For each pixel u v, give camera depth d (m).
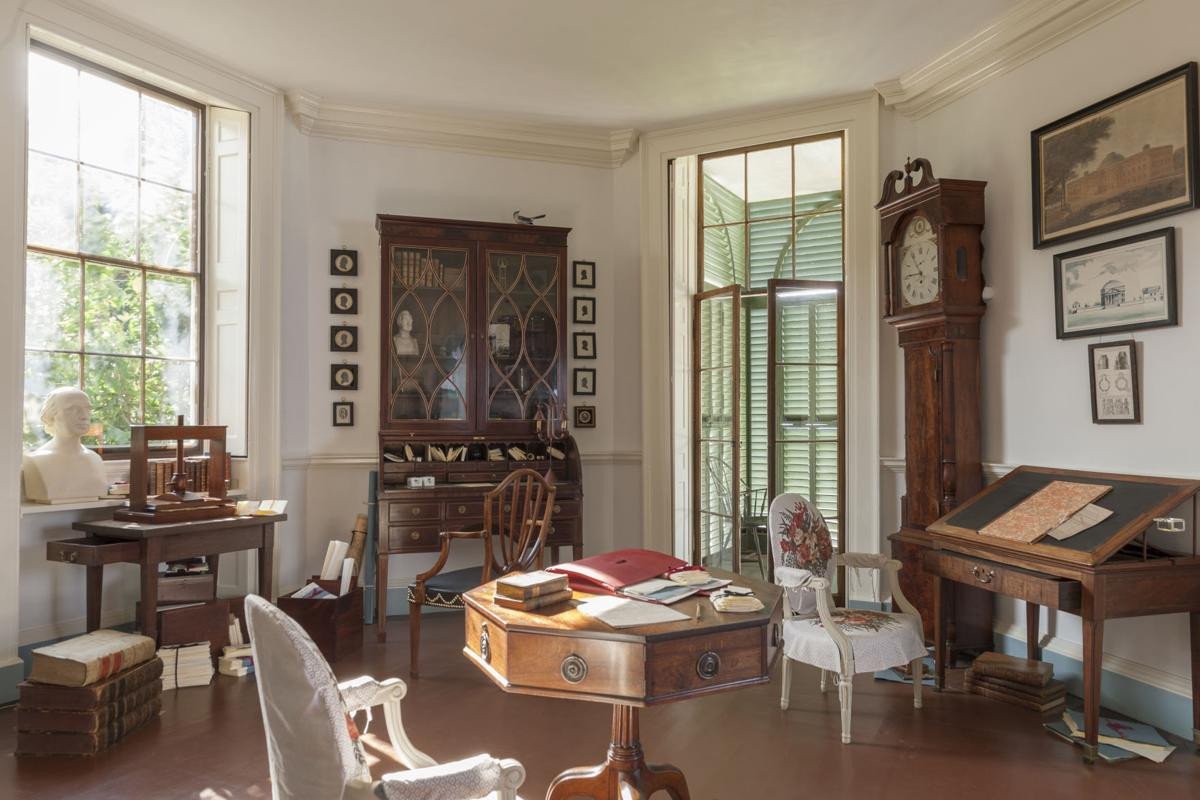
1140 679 3.37
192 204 4.75
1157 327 3.29
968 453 4.15
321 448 5.07
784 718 3.40
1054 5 3.71
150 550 3.59
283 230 4.95
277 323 4.85
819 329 5.06
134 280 4.43
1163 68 3.30
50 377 4.02
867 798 2.68
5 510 3.51
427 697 3.63
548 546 4.90
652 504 5.50
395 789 1.51
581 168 5.60
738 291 5.19
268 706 1.61
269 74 4.69
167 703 3.54
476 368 4.98
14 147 3.57
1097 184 3.56
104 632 3.38
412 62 4.52
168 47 4.27
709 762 2.96
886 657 3.23
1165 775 2.85
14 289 3.56
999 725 3.31
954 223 4.10
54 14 3.75
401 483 4.85
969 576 3.46
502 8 3.89
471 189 5.40
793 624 3.39
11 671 3.48
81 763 2.93
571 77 4.70
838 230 5.11
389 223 4.86
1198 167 3.12
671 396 5.51
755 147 5.32
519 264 5.11
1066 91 3.78
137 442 3.81
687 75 4.67
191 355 4.74
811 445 5.07
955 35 4.16
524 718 3.38
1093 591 2.89
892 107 4.88
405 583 5.16
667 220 5.54
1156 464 3.32
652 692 1.85
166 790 2.72
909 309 4.35
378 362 5.20
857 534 4.89
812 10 3.89
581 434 5.52
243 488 4.72
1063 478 3.61
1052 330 3.85
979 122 4.33
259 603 1.64
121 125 4.34
